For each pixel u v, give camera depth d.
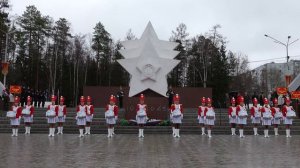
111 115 26.00
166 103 32.44
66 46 76.44
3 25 61.91
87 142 21.38
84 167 12.37
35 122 32.12
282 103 38.56
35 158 14.50
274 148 18.67
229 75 77.00
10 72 69.88
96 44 79.44
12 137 24.98
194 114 36.88
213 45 74.06
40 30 73.88
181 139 24.02
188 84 78.00
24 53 73.31
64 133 29.34
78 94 77.62
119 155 15.52
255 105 29.12
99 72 79.50
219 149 18.03
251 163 13.46
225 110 41.47
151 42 39.62
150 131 29.48
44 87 74.44
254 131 28.95
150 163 13.30
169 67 39.59
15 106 26.48
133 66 39.56
